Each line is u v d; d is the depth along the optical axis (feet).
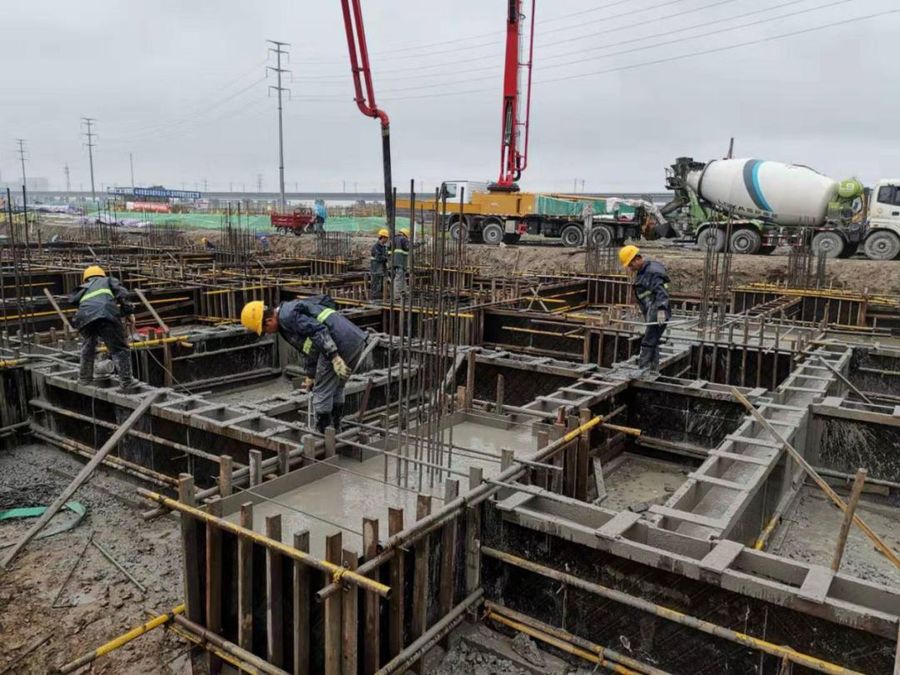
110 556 18.47
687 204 85.81
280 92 180.86
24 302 38.34
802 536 20.02
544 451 17.07
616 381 25.36
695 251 83.35
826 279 62.54
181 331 40.29
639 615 13.08
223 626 13.97
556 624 14.20
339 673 12.01
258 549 13.19
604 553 13.46
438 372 18.10
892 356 32.14
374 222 147.33
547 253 82.89
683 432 25.30
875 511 21.83
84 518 20.67
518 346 41.39
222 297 45.42
